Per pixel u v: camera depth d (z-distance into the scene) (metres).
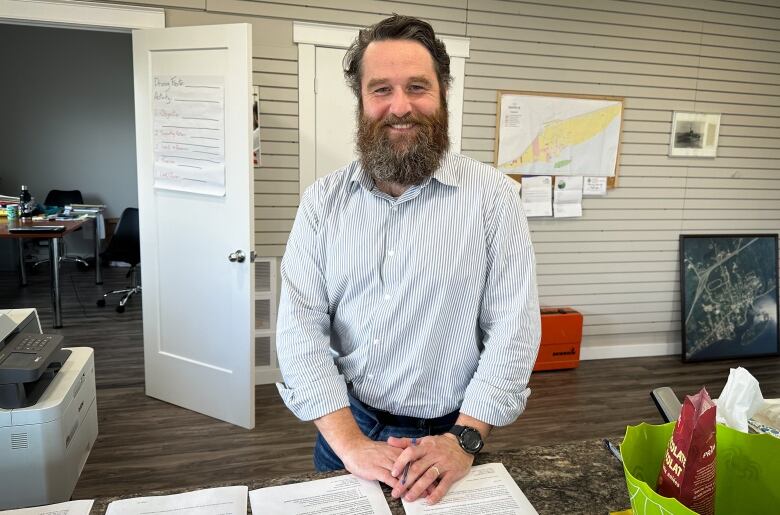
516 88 3.71
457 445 1.03
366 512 0.88
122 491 2.35
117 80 6.55
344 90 3.41
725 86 4.09
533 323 1.16
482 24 3.57
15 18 2.88
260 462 2.62
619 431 3.06
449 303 1.15
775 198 4.37
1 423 1.68
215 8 3.14
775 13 4.07
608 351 4.21
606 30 3.78
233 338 2.87
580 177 3.92
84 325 4.54
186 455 2.65
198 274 2.93
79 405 1.98
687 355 4.15
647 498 0.73
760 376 3.94
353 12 3.34
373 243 1.17
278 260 3.51
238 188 2.73
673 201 4.16
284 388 1.20
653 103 3.98
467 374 1.21
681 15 3.89
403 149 1.09
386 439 1.22
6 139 6.37
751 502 0.87
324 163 3.47
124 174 6.76
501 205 1.16
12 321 1.88
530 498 0.93
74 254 6.64
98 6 2.98
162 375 3.17
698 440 0.74
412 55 1.07
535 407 3.32
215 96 2.72
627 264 4.16
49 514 0.85
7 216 4.62
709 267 4.23
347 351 1.26
